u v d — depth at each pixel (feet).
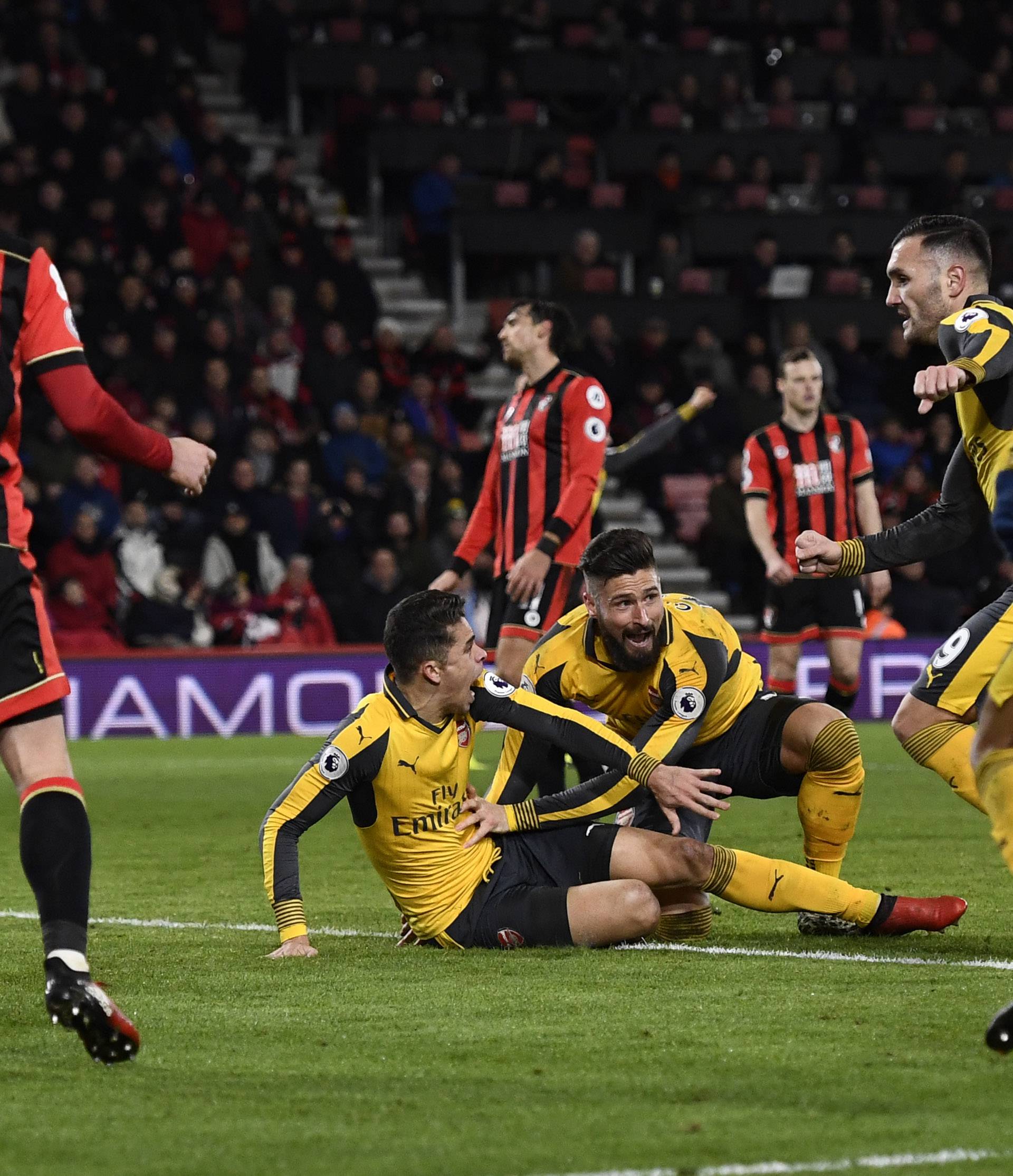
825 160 252.42
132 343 190.70
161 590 176.65
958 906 58.70
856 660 120.37
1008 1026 37.01
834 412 218.79
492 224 231.71
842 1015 45.70
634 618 57.72
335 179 241.76
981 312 50.62
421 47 245.65
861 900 58.23
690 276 232.53
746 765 62.69
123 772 138.41
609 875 57.21
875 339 229.45
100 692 172.24
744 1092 37.78
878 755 148.87
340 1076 39.75
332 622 182.91
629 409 212.23
